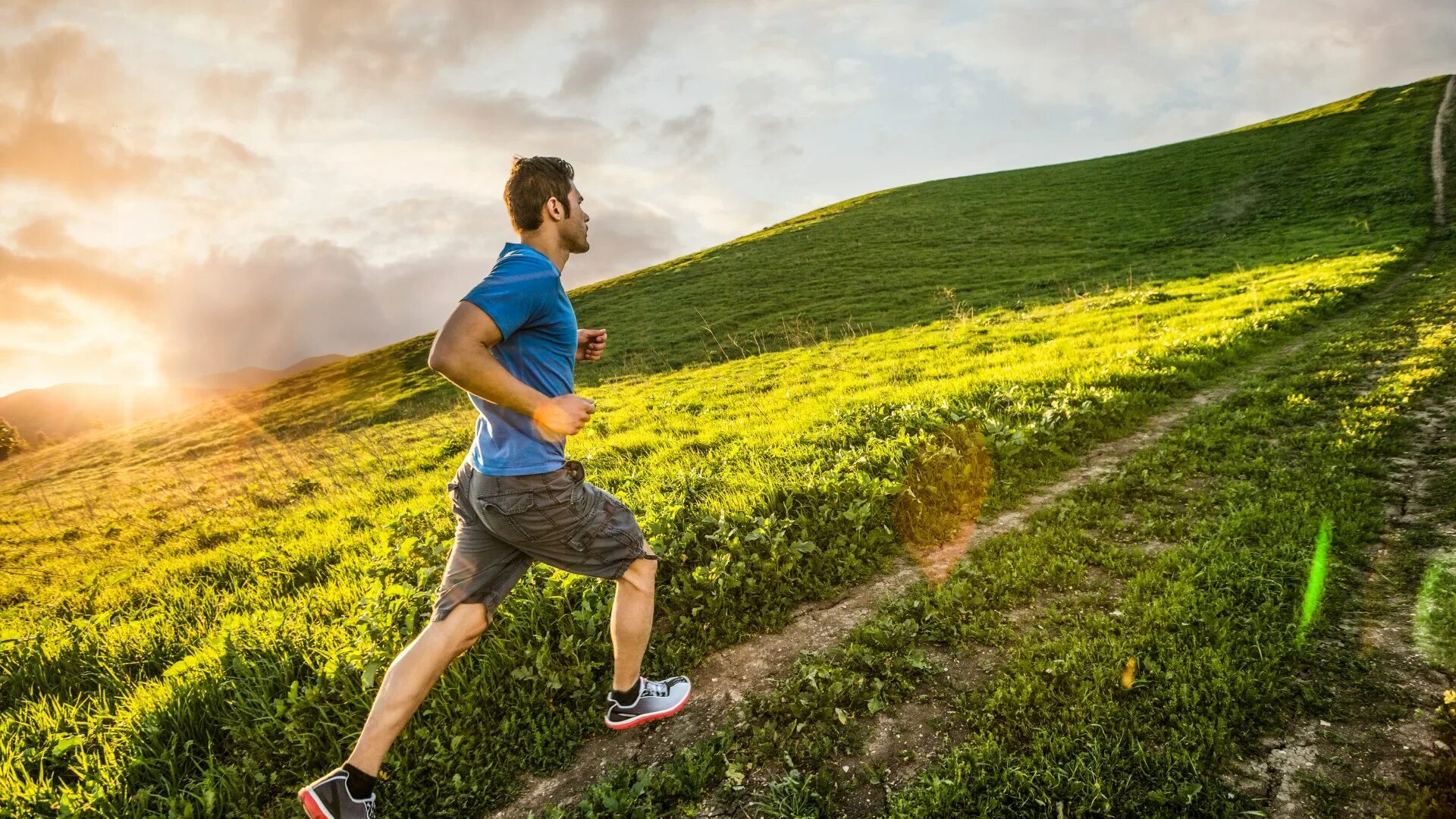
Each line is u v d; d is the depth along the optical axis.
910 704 3.31
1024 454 6.49
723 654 3.97
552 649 3.88
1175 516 5.05
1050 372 9.53
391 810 3.02
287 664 3.85
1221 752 2.73
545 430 2.67
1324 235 26.22
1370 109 49.22
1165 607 3.69
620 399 17.59
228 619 4.53
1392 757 2.63
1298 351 9.86
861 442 7.36
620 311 36.03
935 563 4.78
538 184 2.78
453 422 19.80
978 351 14.30
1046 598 4.09
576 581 4.29
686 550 4.78
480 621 2.81
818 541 5.02
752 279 36.78
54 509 18.53
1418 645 3.25
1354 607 3.64
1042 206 43.62
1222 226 32.31
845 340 20.86
